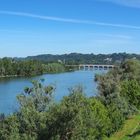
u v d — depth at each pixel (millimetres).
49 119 33281
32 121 33031
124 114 64562
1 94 115500
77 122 33094
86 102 35594
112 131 54531
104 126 49062
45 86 35625
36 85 35281
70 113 32656
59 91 109938
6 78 198000
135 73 99812
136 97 71438
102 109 50219
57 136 32344
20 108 34344
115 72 97750
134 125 59562
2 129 32281
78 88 35969
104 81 65250
